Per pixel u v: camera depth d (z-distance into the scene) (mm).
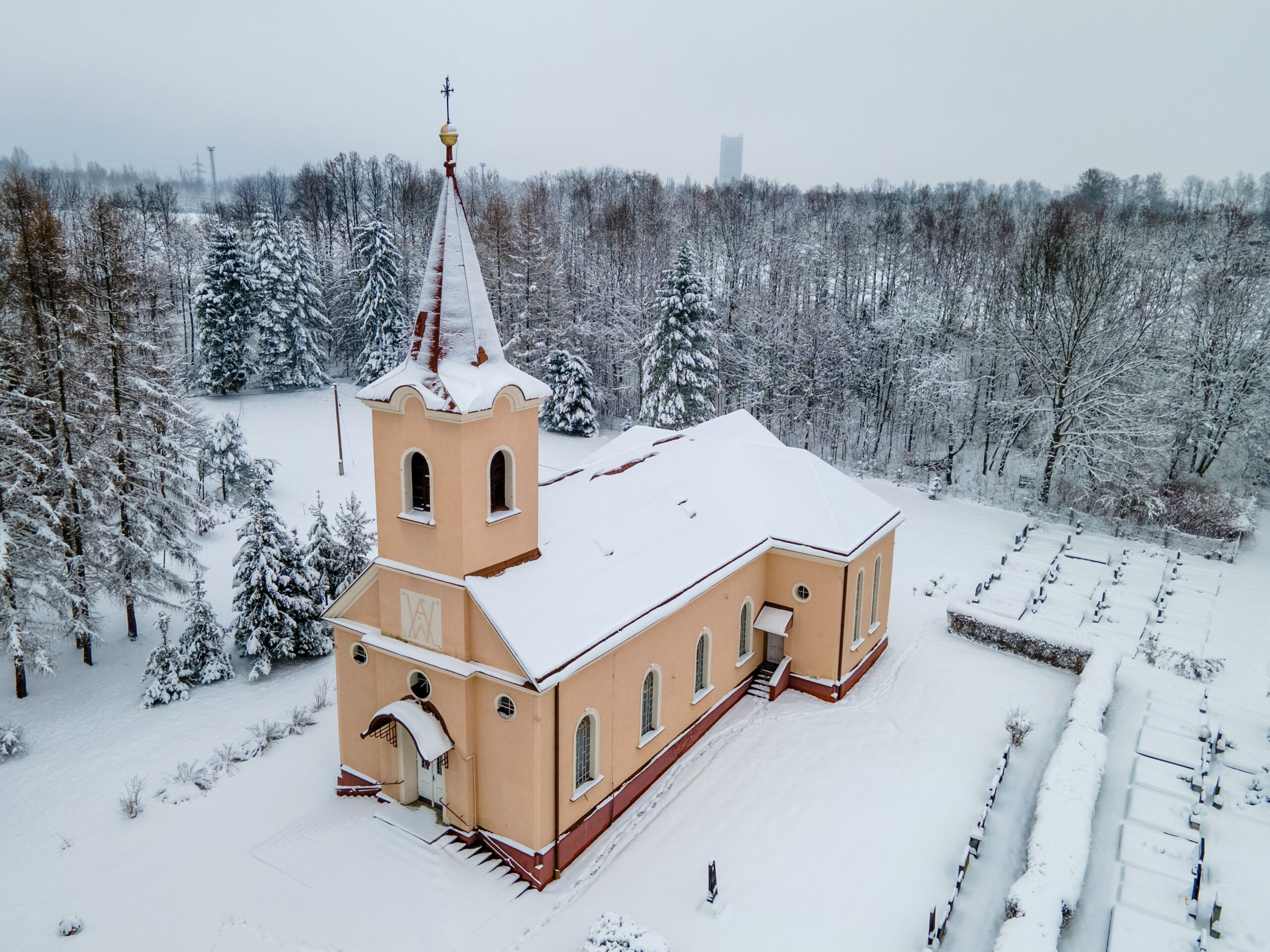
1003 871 19328
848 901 18219
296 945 16547
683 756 23625
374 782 20906
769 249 72000
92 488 26953
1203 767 22609
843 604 26250
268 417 56906
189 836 19766
